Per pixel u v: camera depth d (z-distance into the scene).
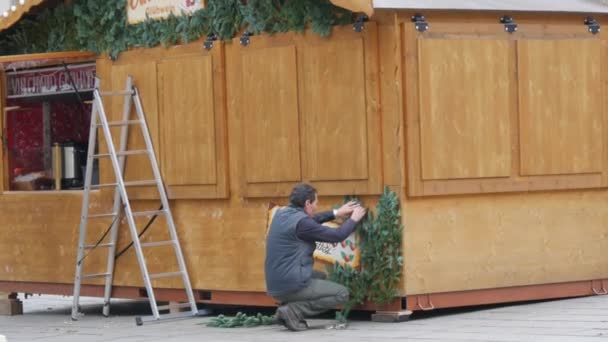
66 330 15.86
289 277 14.02
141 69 16.80
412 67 14.33
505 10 14.87
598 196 15.82
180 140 16.38
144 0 16.72
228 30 15.87
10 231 18.61
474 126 14.72
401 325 14.13
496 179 14.89
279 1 15.23
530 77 15.12
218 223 16.11
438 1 14.55
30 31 18.44
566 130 15.41
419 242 14.42
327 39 14.77
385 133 14.36
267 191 15.48
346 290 14.28
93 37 17.38
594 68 15.61
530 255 15.26
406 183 14.30
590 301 15.41
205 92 16.08
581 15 15.55
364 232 14.52
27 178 18.67
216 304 16.89
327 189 14.84
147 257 16.86
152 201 16.80
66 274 17.91
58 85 18.12
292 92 15.12
